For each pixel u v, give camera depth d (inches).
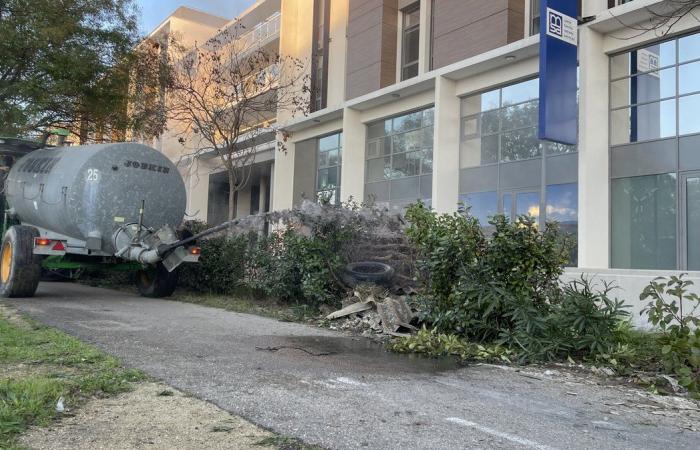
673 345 251.9
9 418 161.8
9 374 212.2
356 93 845.2
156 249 439.5
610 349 282.2
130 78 734.5
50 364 229.9
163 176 478.9
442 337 309.6
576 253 548.1
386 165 816.9
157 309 423.2
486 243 327.3
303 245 427.2
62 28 653.3
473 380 243.1
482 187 674.2
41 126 725.3
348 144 831.7
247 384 214.4
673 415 203.6
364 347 309.1
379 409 190.7
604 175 545.6
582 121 535.8
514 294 313.1
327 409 187.5
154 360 246.8
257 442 154.8
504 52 610.5
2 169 562.6
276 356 271.3
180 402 188.1
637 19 514.9
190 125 837.8
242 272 502.3
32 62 665.6
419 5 795.4
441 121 685.3
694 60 501.7
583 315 293.7
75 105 727.7
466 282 322.7
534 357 283.4
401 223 438.3
